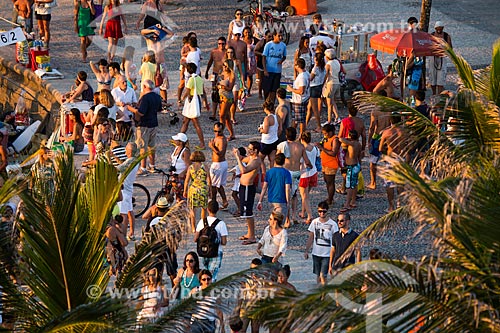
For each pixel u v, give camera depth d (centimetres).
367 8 10425
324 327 2753
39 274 3378
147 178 6556
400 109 3981
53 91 8225
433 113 4406
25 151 7525
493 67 4034
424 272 2980
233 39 7775
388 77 7244
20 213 3356
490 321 2866
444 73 7912
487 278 2944
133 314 3088
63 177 3434
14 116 8100
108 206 3438
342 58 8362
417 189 2967
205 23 10138
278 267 3516
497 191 3278
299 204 6191
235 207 6150
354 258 4738
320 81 7175
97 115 6150
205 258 4903
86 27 8812
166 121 7612
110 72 6794
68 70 8769
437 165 3772
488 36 9588
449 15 10300
